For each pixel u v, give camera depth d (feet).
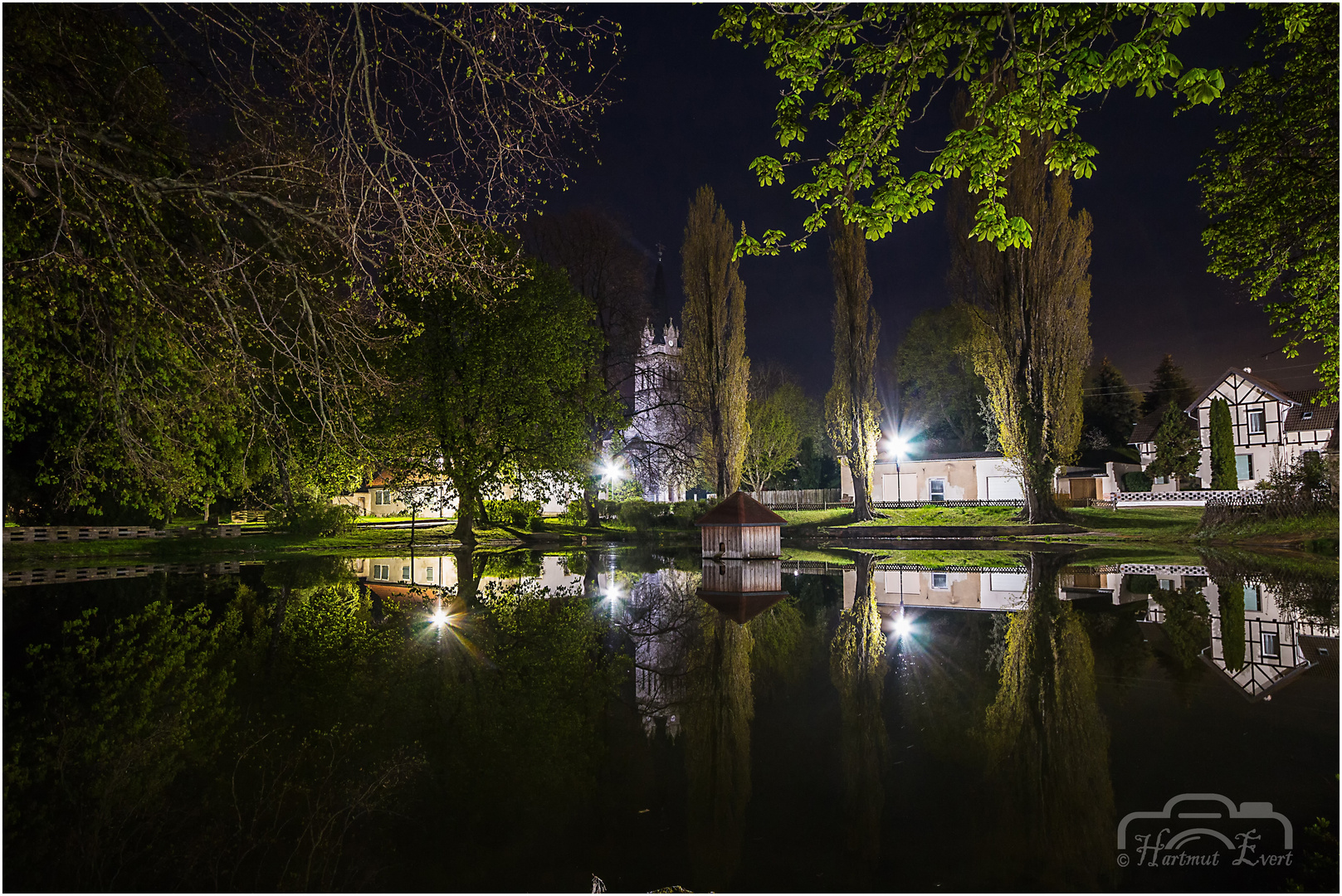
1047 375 109.19
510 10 23.16
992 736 15.75
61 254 29.25
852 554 75.10
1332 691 18.72
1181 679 20.26
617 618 32.68
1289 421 128.77
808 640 27.25
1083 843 10.95
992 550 79.46
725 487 128.26
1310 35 37.29
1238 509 80.69
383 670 22.13
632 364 124.47
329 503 91.40
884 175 20.62
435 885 9.82
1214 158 44.91
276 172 28.78
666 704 18.76
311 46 24.35
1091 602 35.78
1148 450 151.12
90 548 67.31
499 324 77.36
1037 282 108.17
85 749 15.10
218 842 11.09
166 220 34.22
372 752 15.10
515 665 23.00
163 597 38.96
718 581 49.11
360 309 33.68
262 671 21.91
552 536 105.70
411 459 75.66
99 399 36.65
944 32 17.71
